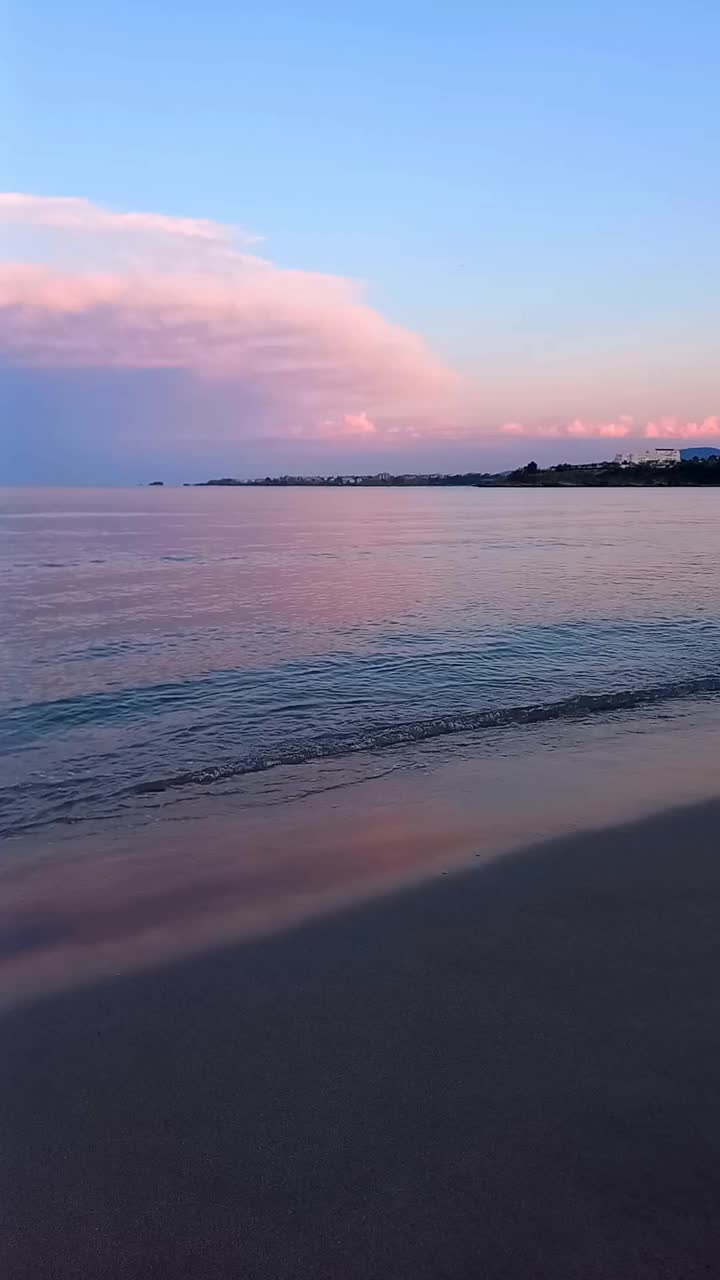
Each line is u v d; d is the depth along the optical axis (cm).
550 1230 227
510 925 423
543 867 503
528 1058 305
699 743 808
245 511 8038
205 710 954
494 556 3098
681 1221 228
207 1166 255
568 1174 246
